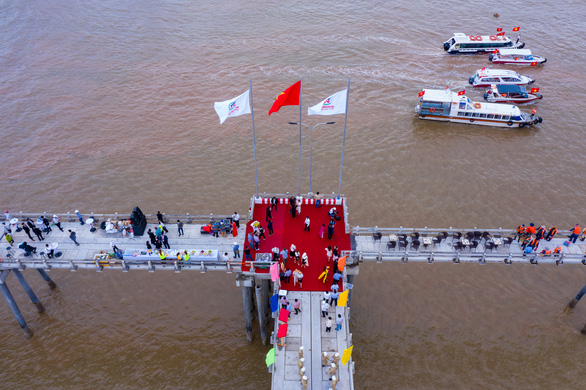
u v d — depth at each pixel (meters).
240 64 75.44
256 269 33.75
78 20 89.69
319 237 36.59
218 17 90.31
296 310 31.45
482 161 56.62
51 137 60.41
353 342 38.78
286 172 54.69
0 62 76.62
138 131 61.47
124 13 92.12
